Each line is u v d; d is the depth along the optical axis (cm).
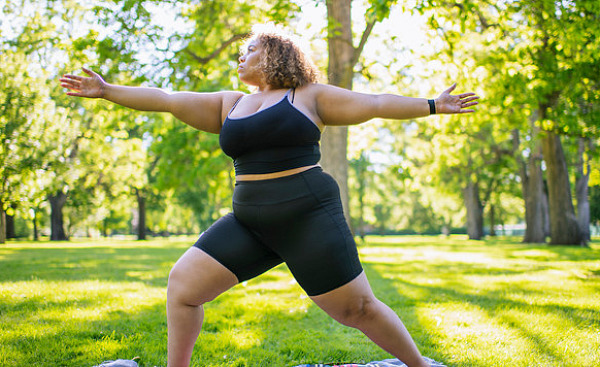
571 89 998
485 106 1174
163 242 3114
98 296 597
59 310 504
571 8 852
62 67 1262
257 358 361
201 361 346
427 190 3647
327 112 247
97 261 1208
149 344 384
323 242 228
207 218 5253
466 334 417
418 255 1527
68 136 1908
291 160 234
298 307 545
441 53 1087
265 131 232
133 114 1249
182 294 238
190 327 242
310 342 406
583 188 2522
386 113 240
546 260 1248
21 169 1611
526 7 887
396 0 696
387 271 972
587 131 1038
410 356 244
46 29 1355
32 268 983
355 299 234
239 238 242
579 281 779
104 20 1045
